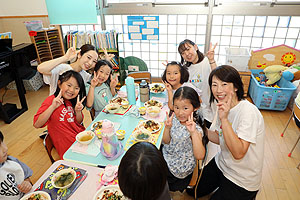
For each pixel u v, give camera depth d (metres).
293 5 3.17
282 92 3.08
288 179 2.13
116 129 1.72
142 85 2.14
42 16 4.01
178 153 1.58
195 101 1.42
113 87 2.38
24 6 3.96
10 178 1.20
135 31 3.93
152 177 0.66
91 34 3.51
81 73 2.34
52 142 1.68
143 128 1.71
